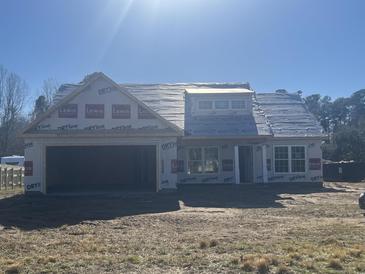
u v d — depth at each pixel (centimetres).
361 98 9531
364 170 3981
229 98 3088
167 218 1652
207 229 1391
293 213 1759
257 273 838
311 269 855
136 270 871
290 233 1274
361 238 1171
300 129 3092
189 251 1039
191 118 3045
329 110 9638
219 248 1062
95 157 3297
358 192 2683
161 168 2630
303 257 945
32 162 2562
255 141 2900
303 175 3052
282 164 3056
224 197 2409
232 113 3075
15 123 6994
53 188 2983
